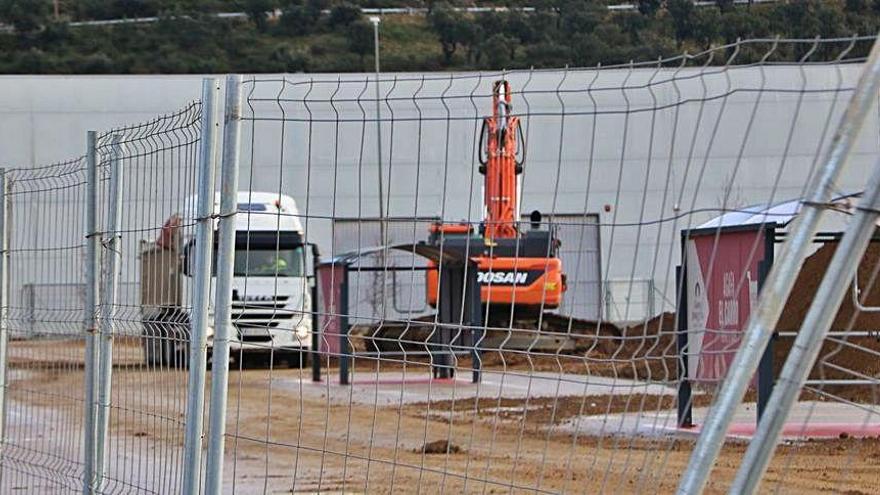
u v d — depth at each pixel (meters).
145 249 30.55
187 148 26.69
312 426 60.16
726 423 15.94
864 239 15.14
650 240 142.00
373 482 40.59
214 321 24.22
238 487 40.78
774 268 15.74
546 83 147.12
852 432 49.47
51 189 36.84
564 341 28.77
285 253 98.12
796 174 136.00
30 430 44.12
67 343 41.28
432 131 158.75
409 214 159.00
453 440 50.91
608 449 45.91
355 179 159.00
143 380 30.05
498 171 108.44
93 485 29.27
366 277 101.12
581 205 153.50
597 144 150.75
